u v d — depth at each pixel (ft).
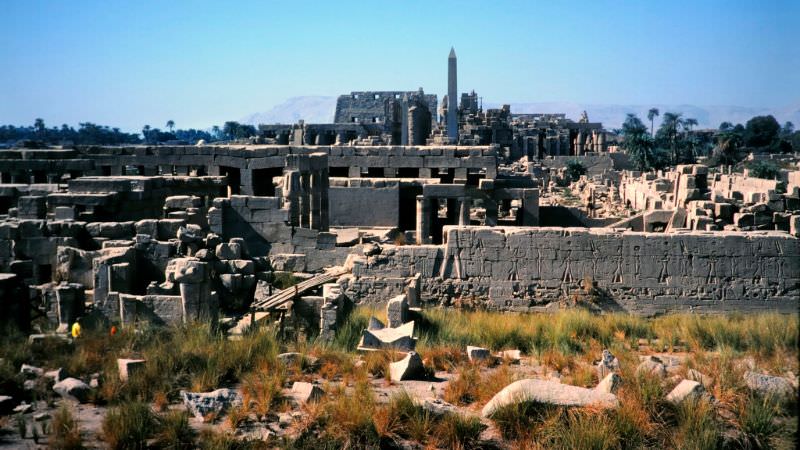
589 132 486.38
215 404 53.06
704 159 407.64
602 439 46.52
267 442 47.83
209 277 79.97
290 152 161.79
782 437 46.73
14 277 77.25
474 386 57.11
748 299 91.04
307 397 54.24
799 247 90.22
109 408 53.42
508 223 166.50
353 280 94.53
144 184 126.41
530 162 349.41
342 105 460.96
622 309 92.27
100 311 80.02
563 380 58.59
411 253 94.32
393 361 64.44
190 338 68.69
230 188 166.20
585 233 92.43
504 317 85.97
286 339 79.05
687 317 86.12
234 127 623.77
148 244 90.68
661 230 122.72
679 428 48.98
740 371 55.77
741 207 117.60
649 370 56.29
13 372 58.23
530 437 48.55
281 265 105.50
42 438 48.52
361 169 164.45
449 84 354.54
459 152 162.50
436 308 91.04
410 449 48.42
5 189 131.54
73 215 109.09
